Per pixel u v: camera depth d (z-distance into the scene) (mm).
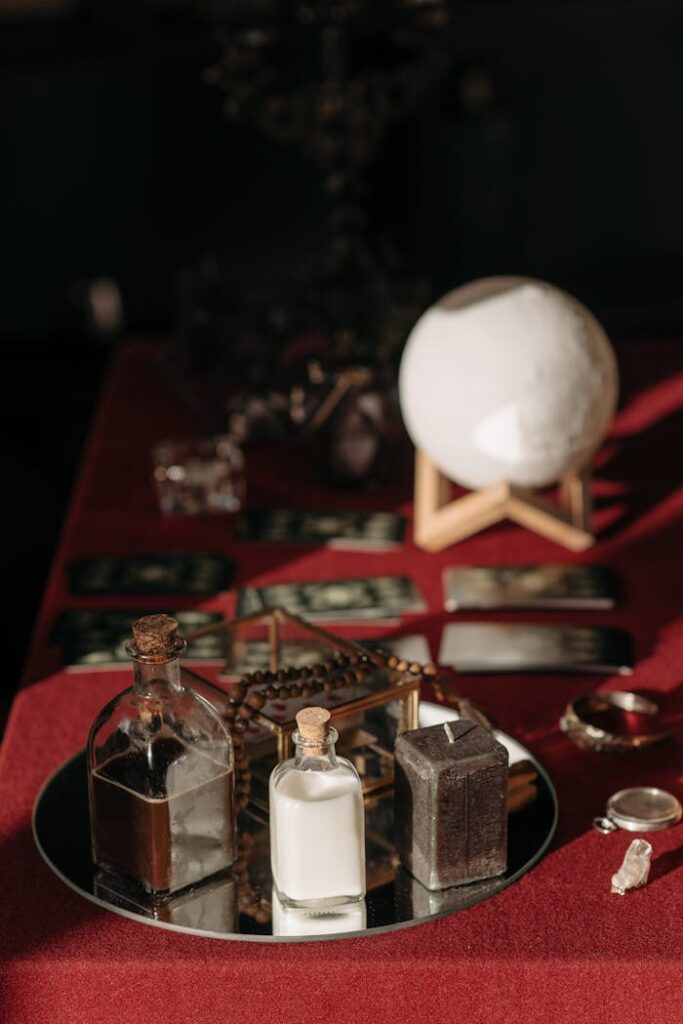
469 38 3061
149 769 999
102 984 983
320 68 2643
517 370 1351
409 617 1333
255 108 1773
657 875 1038
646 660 1264
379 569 1409
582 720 1173
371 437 1525
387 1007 985
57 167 3066
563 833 1074
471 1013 987
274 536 1464
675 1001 981
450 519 1424
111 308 3160
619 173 3170
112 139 3053
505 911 1011
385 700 1075
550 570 1391
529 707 1205
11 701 2018
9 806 1107
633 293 3115
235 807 1041
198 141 3059
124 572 1403
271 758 1076
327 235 3107
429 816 1007
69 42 3133
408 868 1037
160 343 1963
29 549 2502
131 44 3096
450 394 1370
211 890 1027
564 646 1271
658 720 1177
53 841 1064
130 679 1247
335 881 1004
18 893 1030
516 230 3162
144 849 1012
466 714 1104
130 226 3127
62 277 3154
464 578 1376
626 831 1075
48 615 1348
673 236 3223
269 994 982
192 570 1404
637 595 1361
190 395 1684
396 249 2992
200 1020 990
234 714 1057
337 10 1692
